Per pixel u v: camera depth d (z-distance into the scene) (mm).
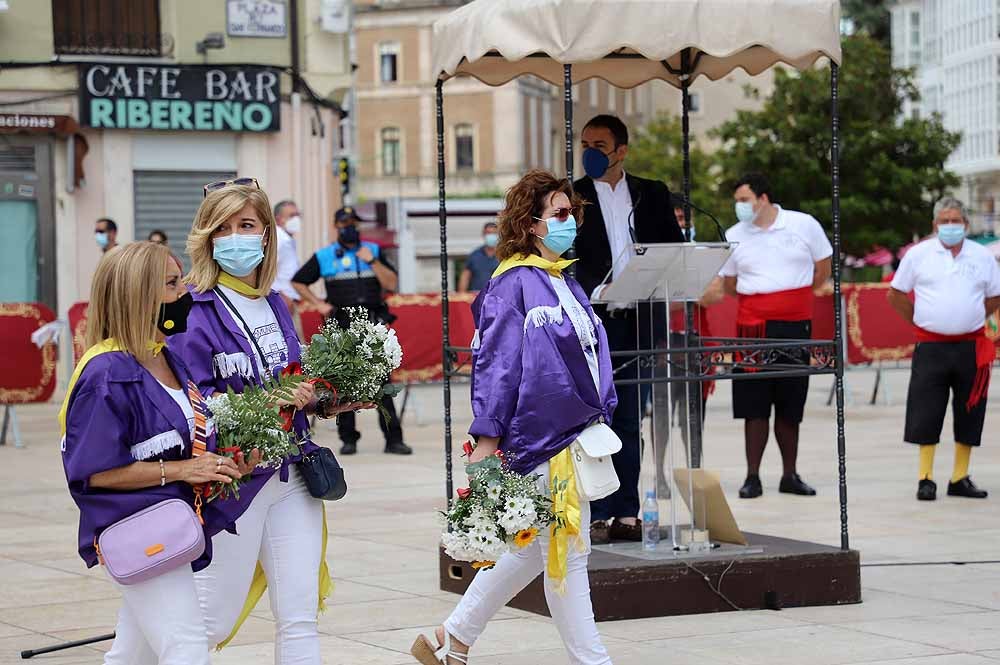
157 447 6164
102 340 6215
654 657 8414
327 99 30875
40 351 19844
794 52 9586
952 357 14203
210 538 6438
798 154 54969
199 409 6332
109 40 28891
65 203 28469
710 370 10648
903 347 24062
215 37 29375
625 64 11641
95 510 6117
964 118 77812
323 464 6848
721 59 11453
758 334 14281
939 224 14195
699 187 66375
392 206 57000
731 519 9938
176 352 6695
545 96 101562
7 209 28219
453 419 23156
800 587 9711
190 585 6207
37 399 19906
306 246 30438
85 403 6062
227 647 8883
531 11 9336
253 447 6320
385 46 98000
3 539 12789
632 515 10523
